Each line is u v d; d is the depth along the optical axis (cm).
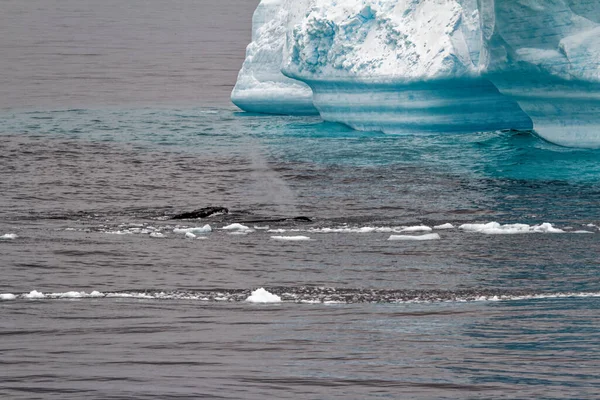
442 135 13900
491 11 11544
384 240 8019
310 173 12088
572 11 10931
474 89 13300
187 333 4425
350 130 15425
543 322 4612
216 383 3509
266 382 3522
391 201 10225
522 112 13812
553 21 11000
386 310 5075
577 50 10869
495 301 5362
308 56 15200
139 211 10162
